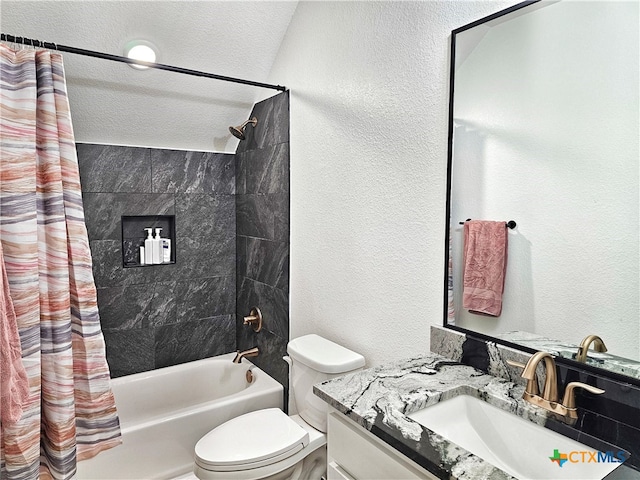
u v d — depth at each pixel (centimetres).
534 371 108
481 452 118
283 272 247
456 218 147
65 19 196
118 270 260
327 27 206
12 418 150
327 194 210
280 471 170
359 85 188
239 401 232
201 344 293
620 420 108
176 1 205
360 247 191
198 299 290
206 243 290
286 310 246
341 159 200
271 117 253
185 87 243
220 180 292
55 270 168
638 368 105
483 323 141
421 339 164
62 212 170
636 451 98
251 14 223
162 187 271
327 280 213
